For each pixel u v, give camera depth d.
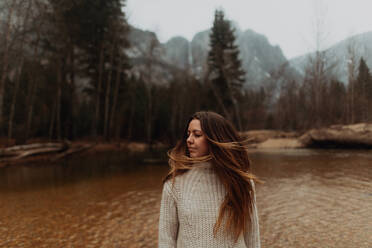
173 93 36.00
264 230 3.93
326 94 27.44
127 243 3.57
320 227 3.94
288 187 6.98
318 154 15.88
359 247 3.18
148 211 5.20
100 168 12.77
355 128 18.73
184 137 1.29
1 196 6.92
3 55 14.73
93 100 30.20
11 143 17.48
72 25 21.44
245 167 1.15
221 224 1.02
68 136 25.41
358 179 7.58
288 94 40.28
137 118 34.59
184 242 1.03
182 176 1.12
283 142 23.67
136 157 18.78
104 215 4.99
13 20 14.63
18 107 21.58
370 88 22.34
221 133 1.13
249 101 42.56
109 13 25.91
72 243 3.62
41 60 19.98
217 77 33.84
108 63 29.20
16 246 3.56
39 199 6.48
